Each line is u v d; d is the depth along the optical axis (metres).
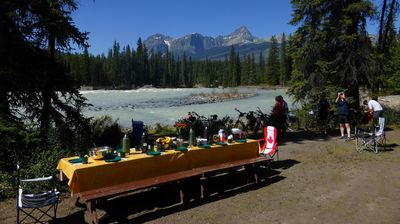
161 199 7.43
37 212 6.66
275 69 115.06
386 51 20.56
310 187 8.26
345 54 17.23
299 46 19.02
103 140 12.59
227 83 137.75
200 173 7.14
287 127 17.31
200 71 158.25
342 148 12.61
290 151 12.34
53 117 10.97
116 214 6.64
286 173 9.48
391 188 8.06
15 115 9.73
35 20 10.24
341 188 8.15
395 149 12.25
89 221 6.02
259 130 16.34
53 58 11.18
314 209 6.90
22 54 9.99
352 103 17.52
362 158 10.98
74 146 10.96
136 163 6.51
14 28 9.79
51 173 8.09
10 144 8.17
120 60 135.00
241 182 8.67
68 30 10.45
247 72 130.62
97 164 6.05
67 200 7.30
